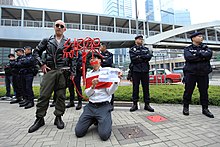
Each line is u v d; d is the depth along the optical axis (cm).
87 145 256
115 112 446
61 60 343
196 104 520
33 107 529
